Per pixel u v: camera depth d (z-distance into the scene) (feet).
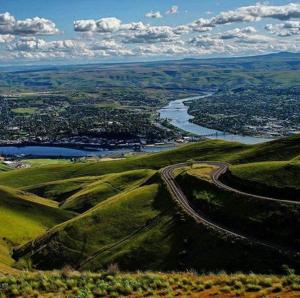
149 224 366.22
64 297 101.45
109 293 104.27
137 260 311.27
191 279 112.57
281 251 254.06
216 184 385.29
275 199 319.68
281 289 97.55
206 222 321.32
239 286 102.06
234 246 275.18
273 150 638.94
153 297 96.27
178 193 407.03
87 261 339.36
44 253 364.79
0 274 125.08
